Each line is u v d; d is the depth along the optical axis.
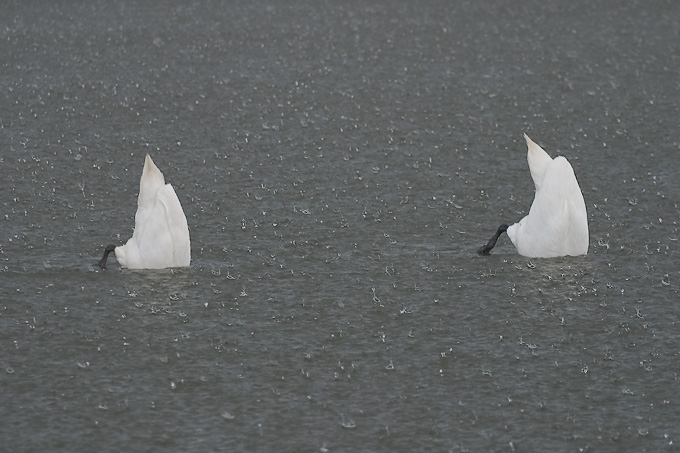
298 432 14.18
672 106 33.53
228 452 13.66
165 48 43.44
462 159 27.86
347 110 33.38
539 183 20.11
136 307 17.95
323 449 13.78
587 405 14.95
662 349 16.62
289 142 29.55
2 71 38.53
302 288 18.92
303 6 55.16
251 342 16.77
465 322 17.56
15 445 13.72
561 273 19.50
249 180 25.83
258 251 20.78
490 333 17.17
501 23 49.91
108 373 15.70
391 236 21.80
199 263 20.05
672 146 28.84
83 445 13.77
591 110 33.22
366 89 36.34
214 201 24.11
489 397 15.16
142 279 19.14
